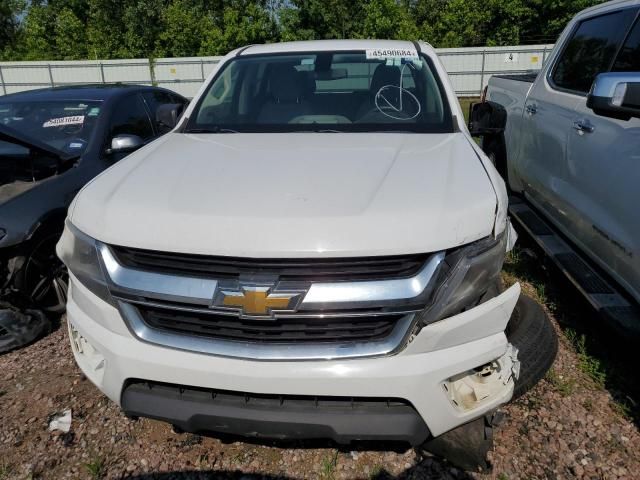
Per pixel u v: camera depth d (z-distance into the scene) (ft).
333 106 10.28
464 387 6.53
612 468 7.45
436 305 5.99
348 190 6.66
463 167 7.48
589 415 8.41
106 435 8.38
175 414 6.49
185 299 6.08
